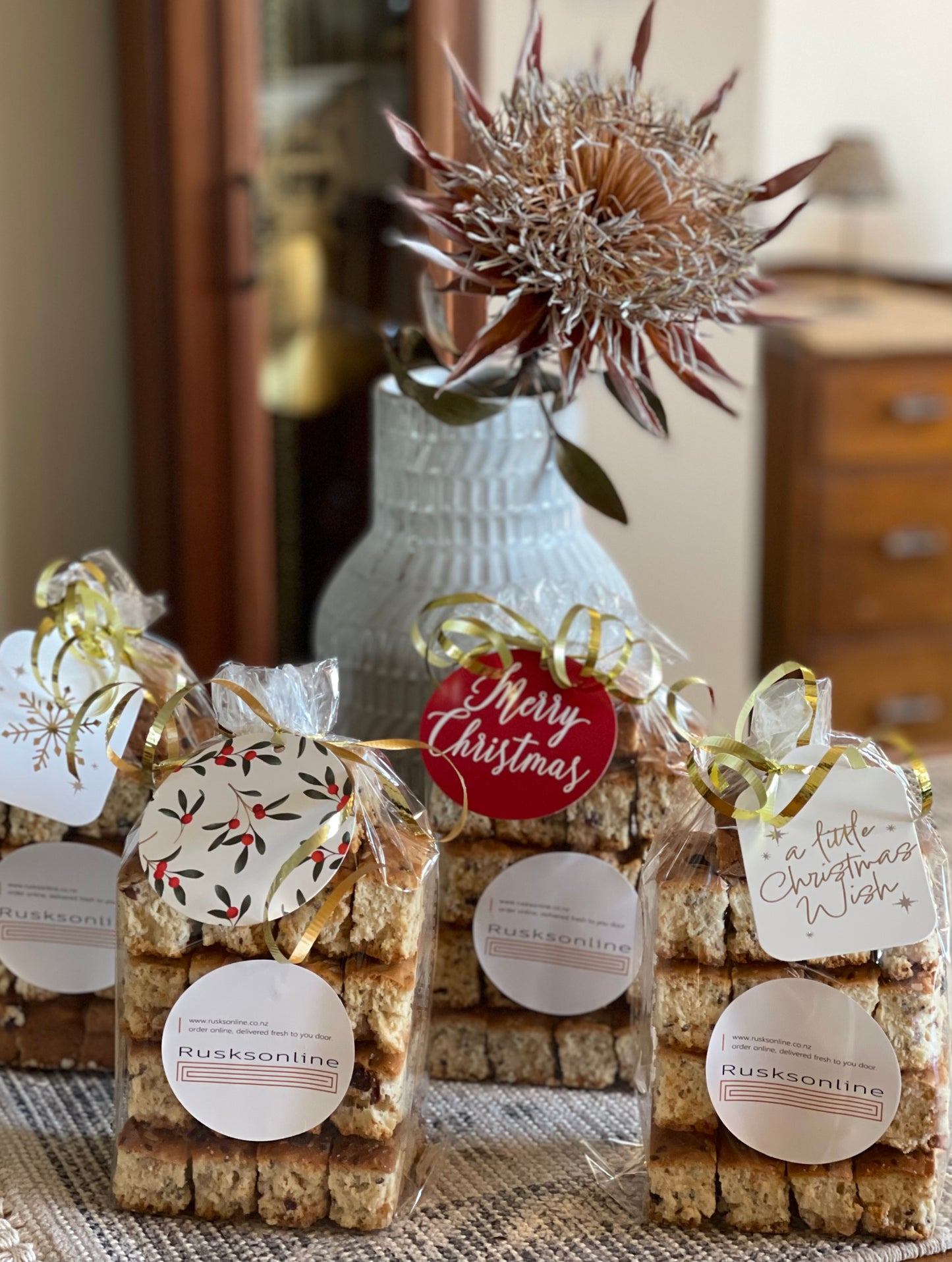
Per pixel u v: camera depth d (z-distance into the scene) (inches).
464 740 22.0
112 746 21.6
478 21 44.0
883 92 74.3
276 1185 19.3
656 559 62.6
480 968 22.4
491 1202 19.8
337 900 19.2
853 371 63.7
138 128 45.8
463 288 23.0
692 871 19.4
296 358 46.4
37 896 22.2
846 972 19.1
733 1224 19.3
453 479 24.0
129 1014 19.6
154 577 50.5
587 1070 22.5
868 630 67.9
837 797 19.3
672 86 56.9
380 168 44.7
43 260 49.9
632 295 22.1
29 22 47.8
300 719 20.4
